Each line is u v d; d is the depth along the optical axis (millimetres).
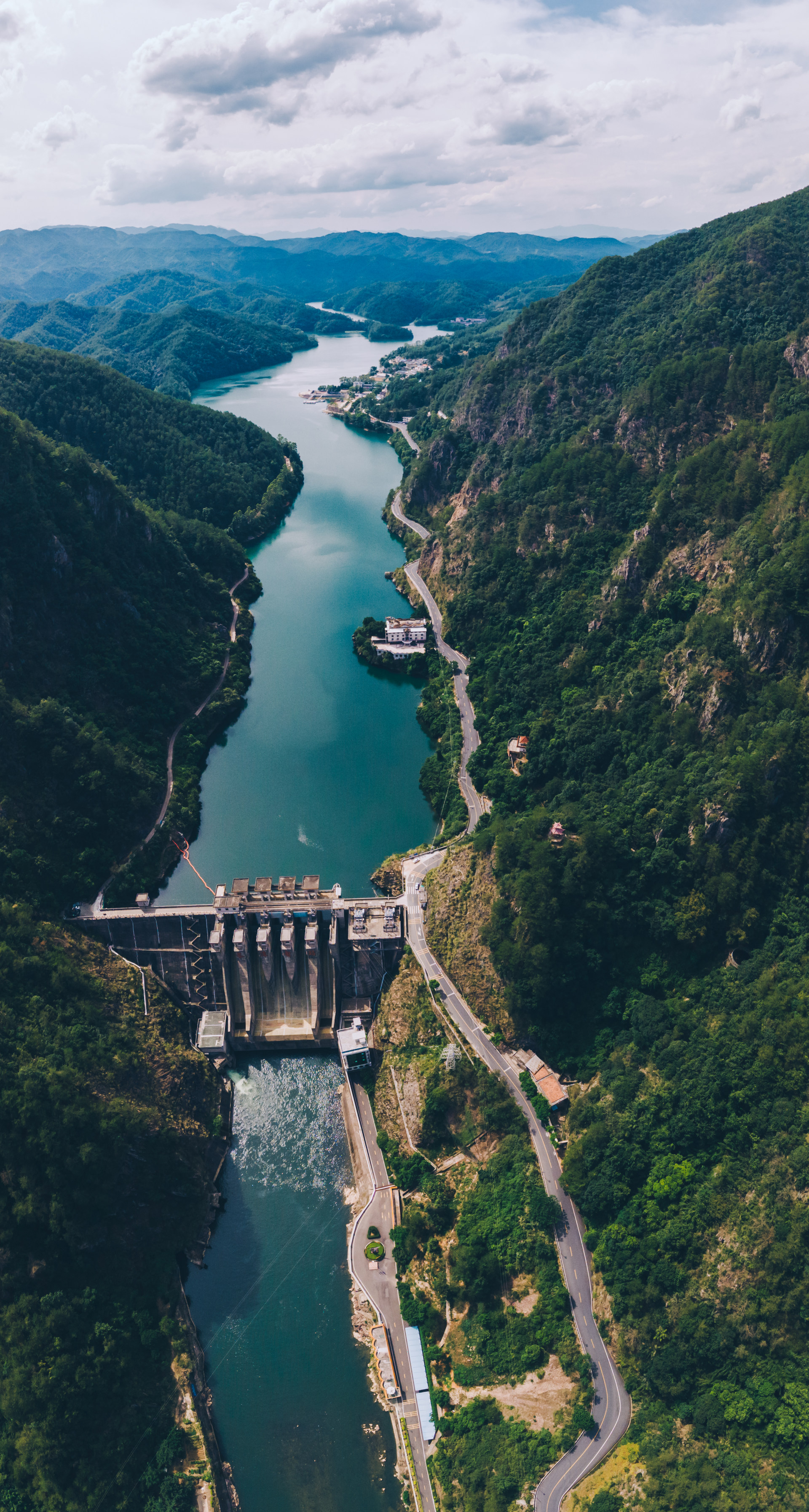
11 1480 136125
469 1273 156125
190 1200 171875
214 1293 162875
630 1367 142000
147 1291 157875
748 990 181500
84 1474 134875
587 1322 149000
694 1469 125250
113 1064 176000
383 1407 146625
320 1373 151500
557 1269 155500
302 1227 172500
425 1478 137750
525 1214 163000
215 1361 153375
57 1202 153250
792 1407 129500
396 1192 175750
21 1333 143125
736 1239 147250
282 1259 167375
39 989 181375
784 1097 162500
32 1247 151875
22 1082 158750
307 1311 159750
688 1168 157875
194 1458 139750
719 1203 151750
